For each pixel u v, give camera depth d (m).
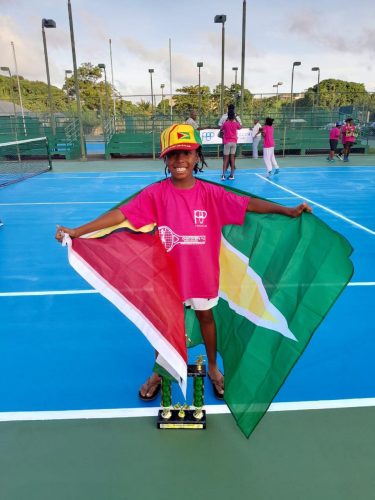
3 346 3.51
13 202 9.72
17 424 2.57
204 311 2.52
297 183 12.28
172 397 2.81
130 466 2.25
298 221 2.27
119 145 20.30
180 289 2.36
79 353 3.39
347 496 2.07
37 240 6.68
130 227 2.32
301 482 2.14
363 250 6.00
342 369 3.15
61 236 2.16
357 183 12.14
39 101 57.06
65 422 2.58
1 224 7.55
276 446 2.38
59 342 3.57
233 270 2.52
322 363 3.23
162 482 2.15
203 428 2.50
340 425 2.55
